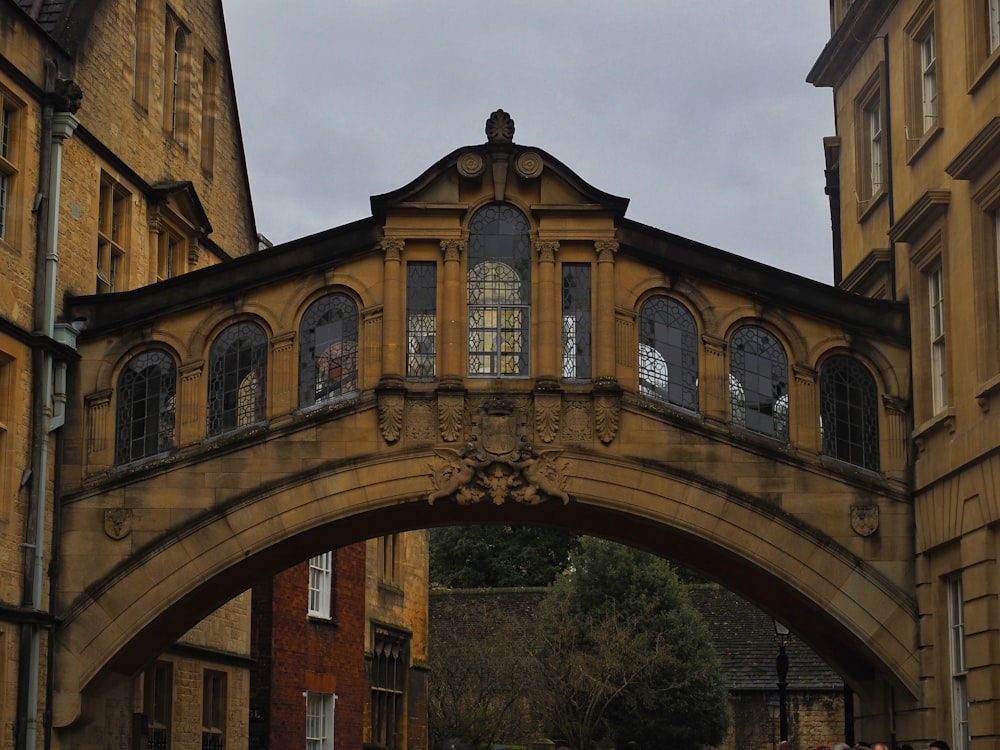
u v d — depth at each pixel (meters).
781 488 22.36
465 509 23.34
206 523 22.41
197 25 30.00
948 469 20.89
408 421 22.52
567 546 73.25
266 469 22.53
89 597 22.31
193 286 23.08
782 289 22.84
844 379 22.86
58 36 23.89
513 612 55.94
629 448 22.42
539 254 22.75
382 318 22.72
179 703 27.67
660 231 22.89
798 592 22.28
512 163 22.97
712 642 52.44
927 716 21.58
